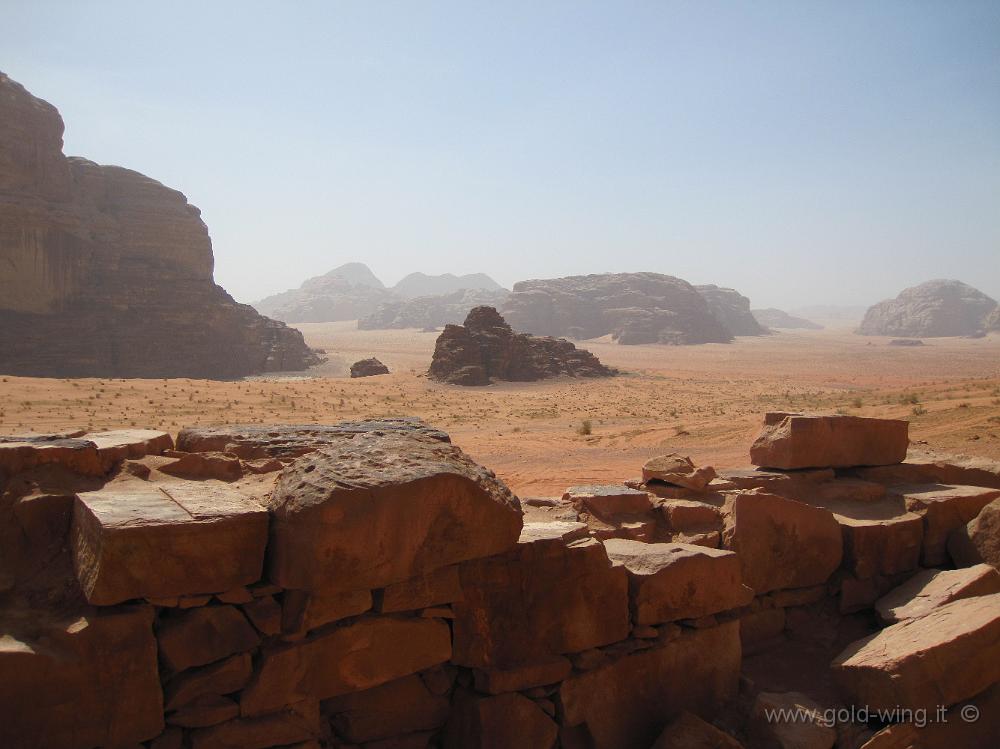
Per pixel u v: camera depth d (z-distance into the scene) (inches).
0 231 3356.3
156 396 1932.8
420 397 2501.2
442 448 232.5
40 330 3464.6
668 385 3282.5
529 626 232.7
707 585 268.5
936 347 7076.8
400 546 201.5
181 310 4015.8
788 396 2484.0
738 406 2137.1
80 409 1620.3
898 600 310.3
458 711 226.5
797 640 317.7
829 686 280.4
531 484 821.9
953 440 857.5
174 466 241.0
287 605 198.7
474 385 3075.8
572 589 239.6
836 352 6230.3
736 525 312.8
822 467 378.0
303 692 197.0
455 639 225.0
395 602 209.3
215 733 184.5
